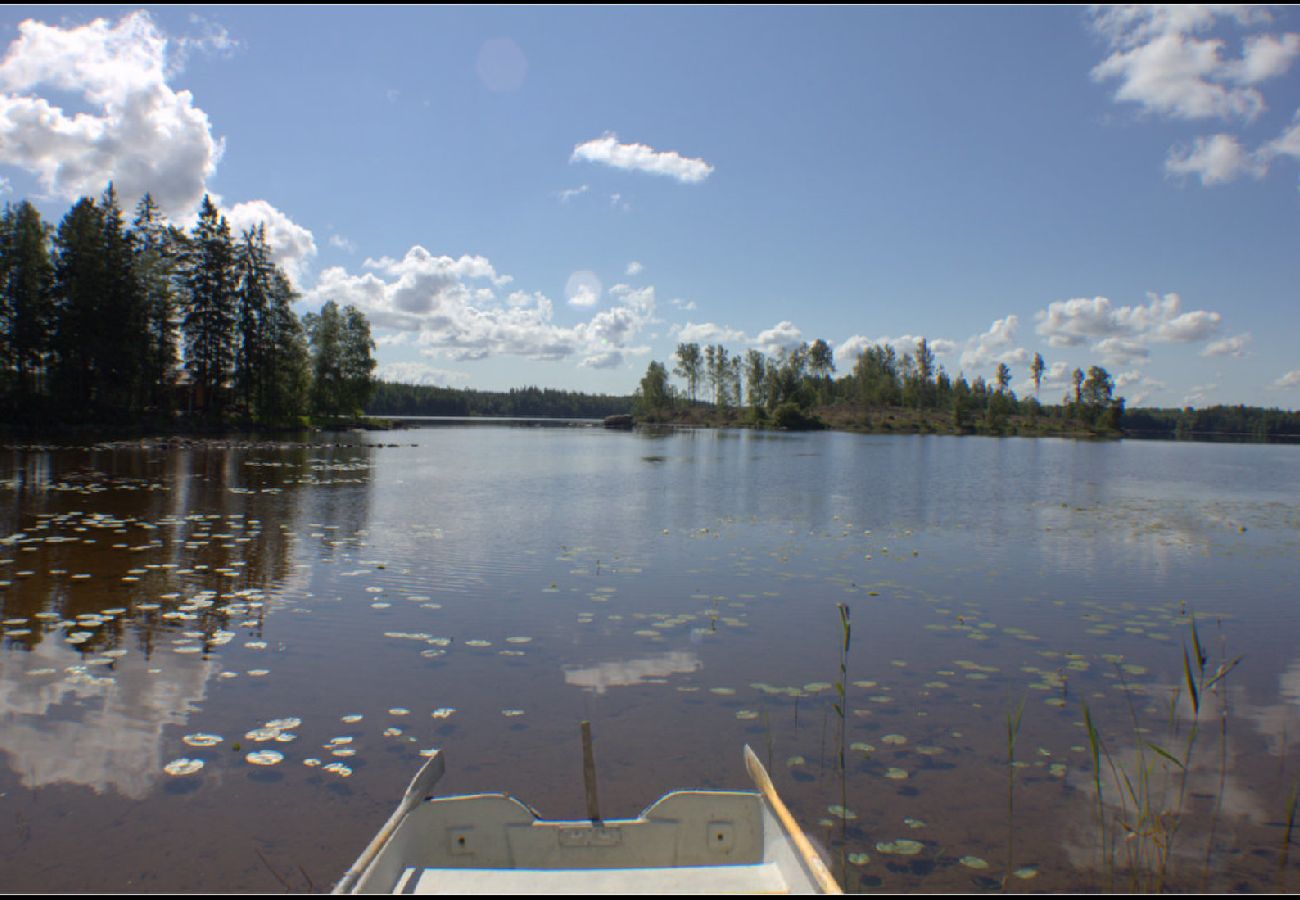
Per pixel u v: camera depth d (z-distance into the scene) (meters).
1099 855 3.91
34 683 5.91
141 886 3.48
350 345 70.25
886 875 3.71
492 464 31.86
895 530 15.23
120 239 45.47
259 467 26.28
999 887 3.62
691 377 135.62
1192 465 44.06
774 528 15.17
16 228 45.72
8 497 16.45
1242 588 10.39
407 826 3.53
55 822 4.00
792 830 3.44
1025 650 7.43
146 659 6.53
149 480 20.88
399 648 7.02
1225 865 3.84
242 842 3.85
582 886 3.42
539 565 10.97
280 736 5.09
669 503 19.14
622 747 5.07
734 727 5.44
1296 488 28.45
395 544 12.38
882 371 140.25
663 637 7.59
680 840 3.75
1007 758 5.02
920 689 6.29
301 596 8.80
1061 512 18.98
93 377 45.38
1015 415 129.00
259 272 56.25
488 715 5.55
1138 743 5.31
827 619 8.38
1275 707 6.03
